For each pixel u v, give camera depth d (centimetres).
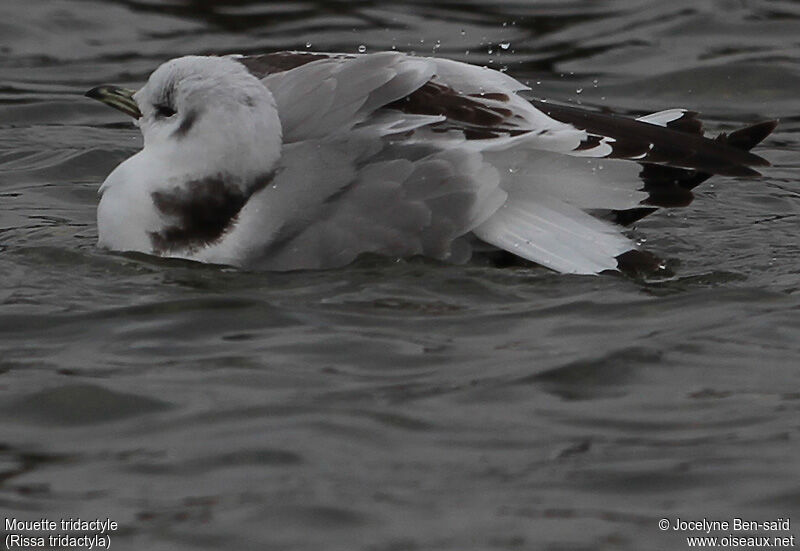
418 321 1226
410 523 934
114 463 1017
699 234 1464
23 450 1042
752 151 1797
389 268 1317
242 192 1348
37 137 1842
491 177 1310
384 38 2112
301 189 1320
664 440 1033
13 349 1195
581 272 1305
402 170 1308
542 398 1094
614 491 970
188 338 1206
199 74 1359
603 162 1338
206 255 1355
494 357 1159
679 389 1105
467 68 1411
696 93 1981
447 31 2145
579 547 906
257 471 999
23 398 1108
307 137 1339
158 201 1369
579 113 1402
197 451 1028
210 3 2248
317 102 1341
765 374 1124
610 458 1008
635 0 2261
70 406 1098
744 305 1247
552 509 949
